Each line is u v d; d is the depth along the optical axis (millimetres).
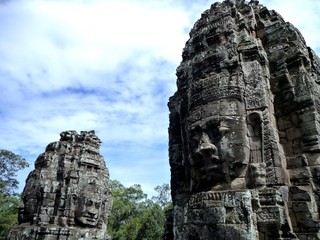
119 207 39906
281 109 6801
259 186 5477
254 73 6570
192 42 8102
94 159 17297
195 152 6180
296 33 7363
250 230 4918
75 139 17797
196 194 5980
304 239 5246
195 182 6418
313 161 5977
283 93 6844
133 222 34000
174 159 8508
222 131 5973
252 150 5949
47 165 16328
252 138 6066
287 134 6531
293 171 6102
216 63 6859
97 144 18281
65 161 16406
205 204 5609
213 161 5938
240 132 5930
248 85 6477
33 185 15781
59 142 17391
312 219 5281
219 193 5570
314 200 5629
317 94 6910
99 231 15422
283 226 5062
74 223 14898
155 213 30453
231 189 5660
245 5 8195
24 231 13992
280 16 8508
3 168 33094
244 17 7965
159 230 28438
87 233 14633
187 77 7863
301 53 6988
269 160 5680
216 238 5188
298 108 6535
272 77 7172
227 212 5297
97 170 17219
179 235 6621
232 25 7387
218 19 7789
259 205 5223
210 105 6375
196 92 6828
